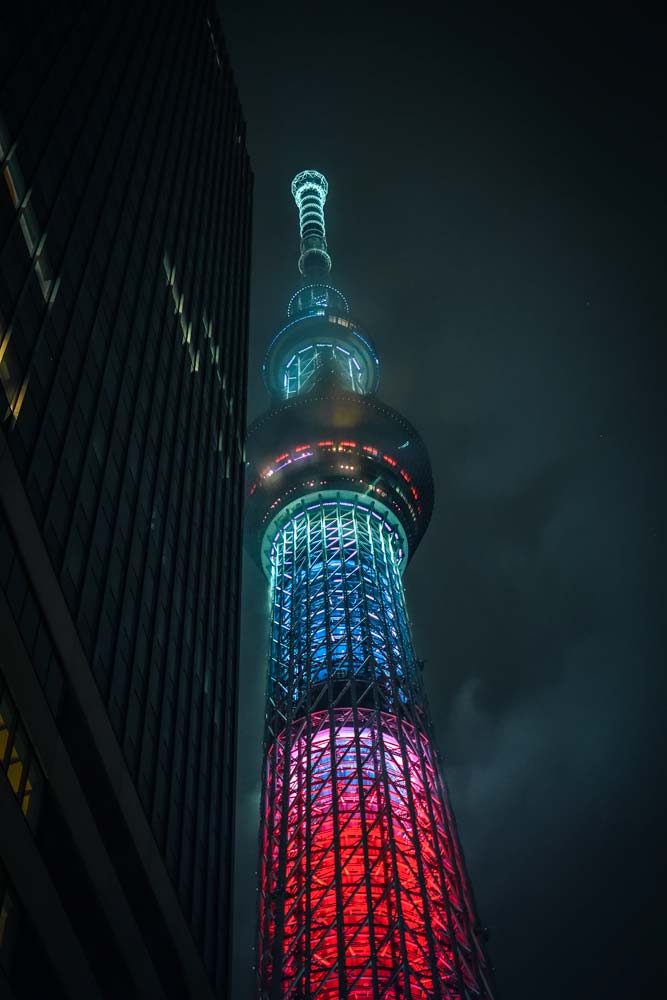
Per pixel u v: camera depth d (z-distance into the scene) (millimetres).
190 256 90688
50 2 66312
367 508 164500
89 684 49312
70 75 67000
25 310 51625
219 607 79938
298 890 108312
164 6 99312
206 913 60719
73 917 47469
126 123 77562
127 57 82000
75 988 42969
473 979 99688
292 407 171875
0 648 41562
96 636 51906
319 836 115812
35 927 41031
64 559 49688
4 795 40000
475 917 106062
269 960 103188
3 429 46094
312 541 158000
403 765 121688
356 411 171000
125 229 72375
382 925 104312
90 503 55125
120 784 50406
